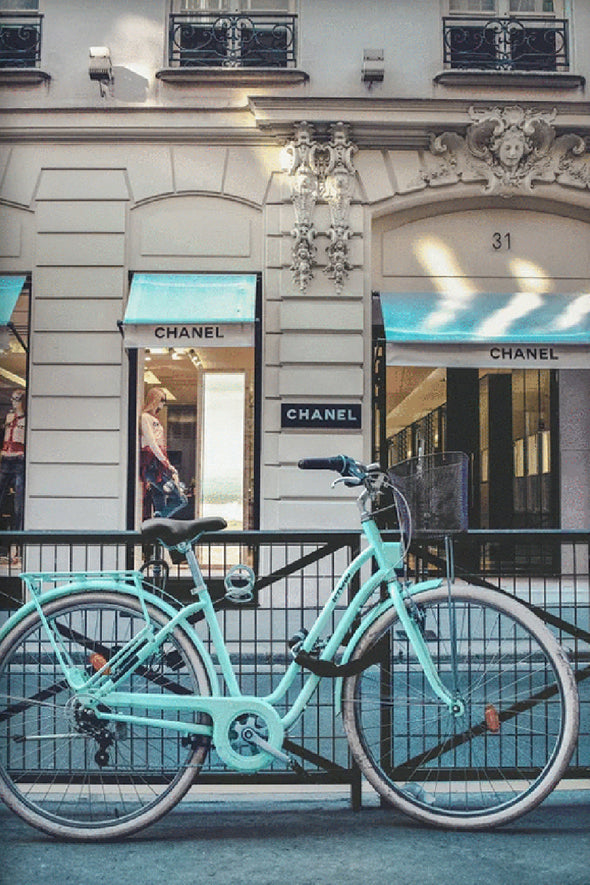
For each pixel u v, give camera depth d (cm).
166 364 1020
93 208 1001
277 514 980
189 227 1005
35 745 330
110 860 297
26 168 1005
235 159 1007
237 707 320
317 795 381
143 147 1008
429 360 959
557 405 1103
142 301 959
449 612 333
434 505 318
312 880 279
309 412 984
